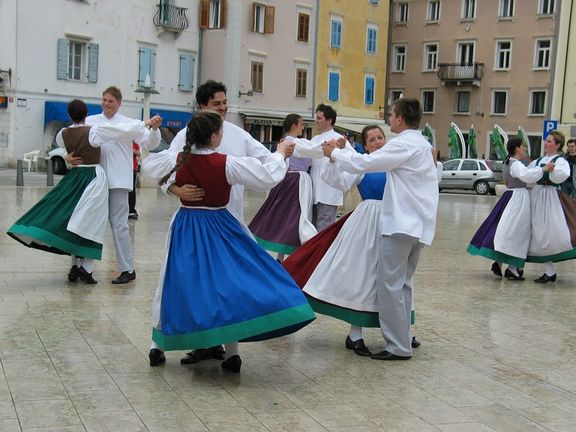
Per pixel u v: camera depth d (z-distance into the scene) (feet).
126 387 15.30
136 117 112.27
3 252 31.48
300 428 13.50
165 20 113.50
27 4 98.68
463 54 146.72
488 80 142.72
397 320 17.98
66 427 13.05
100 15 106.32
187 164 15.74
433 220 17.52
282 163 15.97
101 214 24.72
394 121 17.89
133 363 16.93
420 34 151.12
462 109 146.82
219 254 15.47
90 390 15.02
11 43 97.76
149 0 112.16
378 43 144.46
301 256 19.07
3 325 19.67
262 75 123.54
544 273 31.04
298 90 130.11
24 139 100.22
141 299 23.34
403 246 17.54
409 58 153.07
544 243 29.96
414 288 27.91
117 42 108.68
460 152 124.67
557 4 133.69
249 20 120.06
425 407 14.96
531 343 20.31
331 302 18.38
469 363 18.20
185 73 118.62
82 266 25.62
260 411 14.29
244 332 14.80
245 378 16.30
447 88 148.05
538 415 14.78
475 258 36.76
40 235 24.03
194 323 14.96
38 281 25.72
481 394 15.92
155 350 16.74
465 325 22.20
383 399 15.31
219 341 14.79
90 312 21.43
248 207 57.11
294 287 15.53
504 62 141.38
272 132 127.24
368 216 18.31
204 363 17.28
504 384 16.67
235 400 14.84
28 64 99.66
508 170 30.25
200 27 119.44
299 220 27.40
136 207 53.16
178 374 16.33
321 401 15.02
